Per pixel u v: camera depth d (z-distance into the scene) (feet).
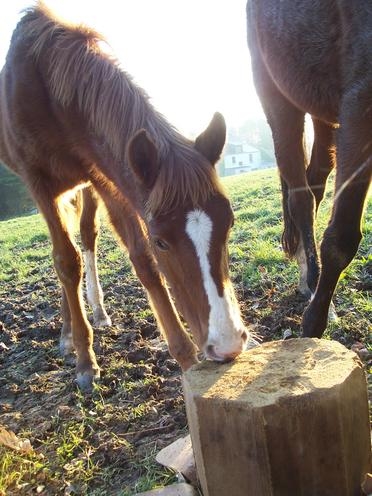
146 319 15.21
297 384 5.89
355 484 6.12
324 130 13.50
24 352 14.69
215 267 7.65
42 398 11.89
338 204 9.45
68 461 9.27
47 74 11.78
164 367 11.77
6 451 9.50
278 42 11.10
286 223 14.16
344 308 12.66
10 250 34.04
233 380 6.26
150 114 9.43
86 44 11.21
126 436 9.67
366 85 8.88
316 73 10.39
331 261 9.71
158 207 7.91
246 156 227.40
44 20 12.31
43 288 21.56
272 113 13.51
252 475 5.86
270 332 12.57
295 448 5.70
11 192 115.85
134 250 10.98
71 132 11.62
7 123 12.75
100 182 12.08
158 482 8.13
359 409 6.08
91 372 12.09
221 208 7.86
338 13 9.43
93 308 15.58
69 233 12.81
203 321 7.57
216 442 5.98
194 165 8.04
